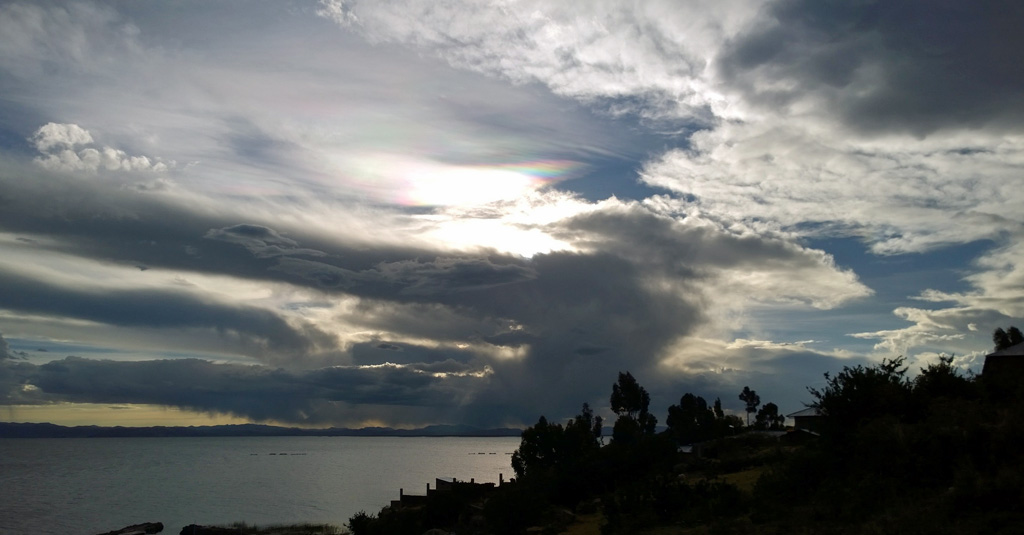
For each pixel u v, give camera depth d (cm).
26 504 15512
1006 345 6638
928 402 2861
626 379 11831
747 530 2316
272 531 10194
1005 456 2094
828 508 2269
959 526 1748
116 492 18425
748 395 12794
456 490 7475
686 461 6131
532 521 4494
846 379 2980
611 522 3172
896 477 2267
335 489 18300
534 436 8406
